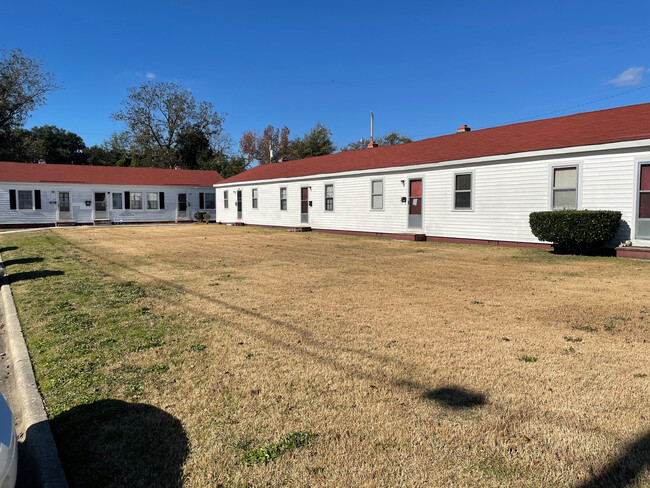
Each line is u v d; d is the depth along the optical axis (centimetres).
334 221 1973
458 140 1656
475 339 422
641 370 340
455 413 279
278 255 1144
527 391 307
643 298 592
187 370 354
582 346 398
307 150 4766
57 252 1239
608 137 1079
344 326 470
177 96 4566
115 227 2483
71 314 534
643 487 206
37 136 5341
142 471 227
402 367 353
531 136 1348
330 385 322
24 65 3781
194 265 960
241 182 2648
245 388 319
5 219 2511
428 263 973
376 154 1962
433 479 216
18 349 407
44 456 235
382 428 262
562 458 230
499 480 215
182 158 4747
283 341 422
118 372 351
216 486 214
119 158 5572
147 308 560
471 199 1403
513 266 914
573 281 729
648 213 1022
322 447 245
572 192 1153
